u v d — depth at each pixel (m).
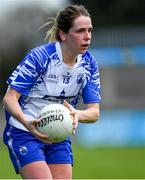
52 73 15.21
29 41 82.12
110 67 58.66
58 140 14.64
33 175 14.97
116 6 84.81
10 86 15.02
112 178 30.12
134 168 34.69
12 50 83.25
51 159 15.59
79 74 15.51
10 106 14.94
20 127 15.32
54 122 14.48
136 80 58.50
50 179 14.88
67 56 15.26
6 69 82.75
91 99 15.86
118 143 54.34
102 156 41.97
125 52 58.59
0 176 29.91
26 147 15.18
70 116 14.68
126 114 55.41
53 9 84.12
